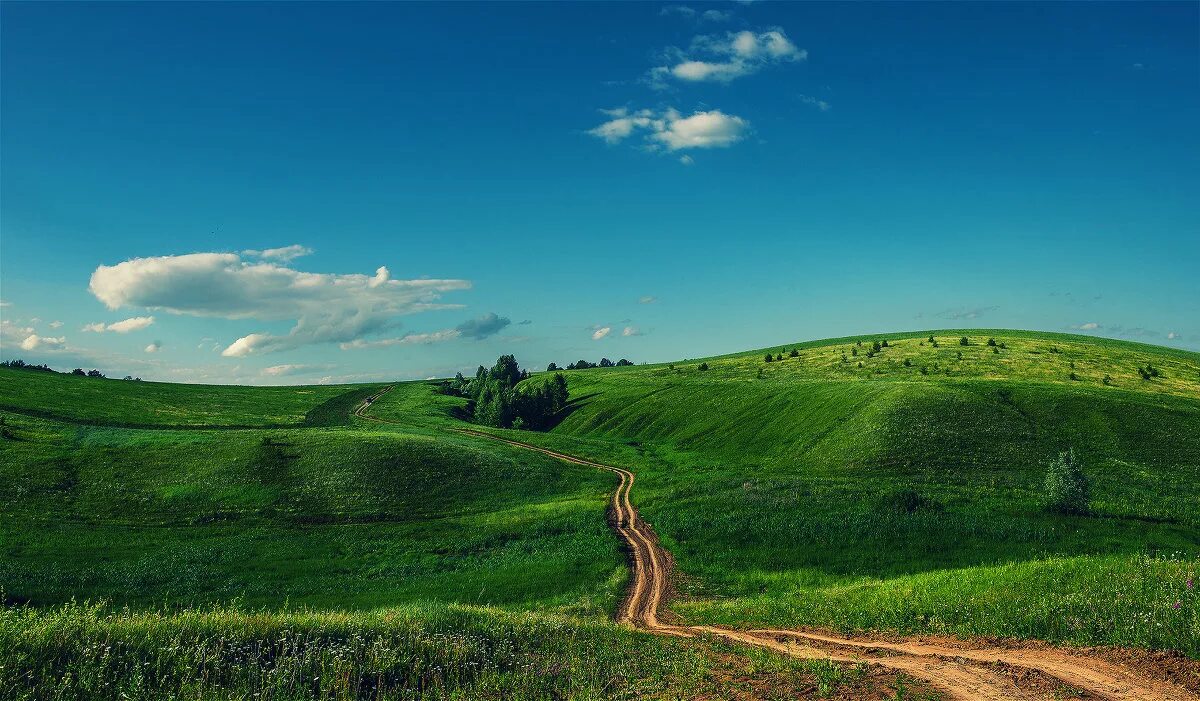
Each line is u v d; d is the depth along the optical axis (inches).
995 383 3796.8
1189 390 4104.3
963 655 535.5
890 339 7239.2
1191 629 483.5
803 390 4397.1
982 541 1729.8
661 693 461.7
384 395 7116.1
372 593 1584.6
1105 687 418.9
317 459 2972.4
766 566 1667.1
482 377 7618.1
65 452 2987.2
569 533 2110.0
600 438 4901.6
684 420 4717.0
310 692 405.7
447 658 507.5
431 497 2645.2
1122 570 783.7
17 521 2174.0
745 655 597.0
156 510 2431.1
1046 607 634.2
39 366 6727.4
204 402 5723.4
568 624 751.7
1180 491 2252.7
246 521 2347.4
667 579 1577.3
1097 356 5285.4
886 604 836.0
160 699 371.9
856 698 432.8
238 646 477.4
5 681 359.9
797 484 2404.0
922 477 2497.5
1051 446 2812.5
